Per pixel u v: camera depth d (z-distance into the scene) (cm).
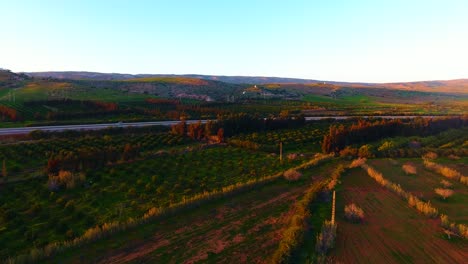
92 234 2381
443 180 3847
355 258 2136
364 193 3488
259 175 4284
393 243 2361
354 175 4184
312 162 4694
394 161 4831
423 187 3741
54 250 2189
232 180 4069
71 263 2089
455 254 2219
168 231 2577
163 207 3059
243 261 2120
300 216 2700
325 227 2562
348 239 2412
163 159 4912
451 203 3231
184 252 2245
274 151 5725
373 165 4722
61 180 3572
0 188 3419
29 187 3500
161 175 4156
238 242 2397
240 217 2867
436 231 2572
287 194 3478
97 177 3847
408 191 3597
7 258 2141
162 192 3531
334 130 6244
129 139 6175
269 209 3056
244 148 5925
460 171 4466
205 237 2478
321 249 2223
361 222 2723
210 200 3219
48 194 3325
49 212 2919
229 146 6097
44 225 2650
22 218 2777
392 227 2638
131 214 2945
